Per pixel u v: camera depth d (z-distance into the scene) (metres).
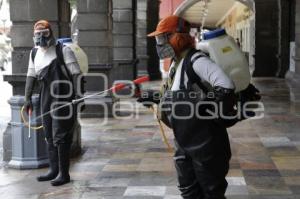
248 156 7.20
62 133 5.84
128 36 15.55
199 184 3.99
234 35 38.03
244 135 8.82
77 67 5.82
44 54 5.82
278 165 6.63
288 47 21.52
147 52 21.39
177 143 3.95
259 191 5.48
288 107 12.29
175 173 6.36
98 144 8.35
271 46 22.16
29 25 7.08
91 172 6.48
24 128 6.64
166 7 30.00
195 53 3.77
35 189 5.78
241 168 6.50
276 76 22.14
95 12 11.20
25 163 6.68
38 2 7.11
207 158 3.76
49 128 5.94
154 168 6.64
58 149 5.89
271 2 21.88
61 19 7.30
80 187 5.81
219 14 45.22
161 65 22.33
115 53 15.57
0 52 33.34
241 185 5.73
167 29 3.81
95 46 11.23
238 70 3.69
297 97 14.30
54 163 6.08
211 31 3.79
